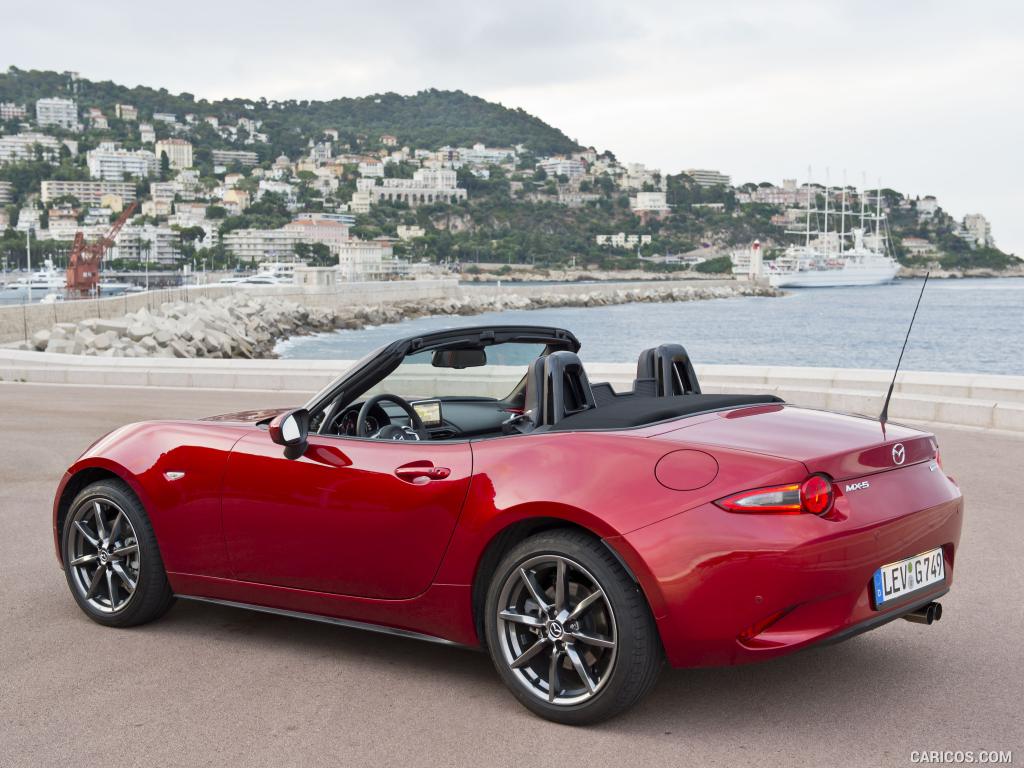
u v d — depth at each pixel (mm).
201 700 3594
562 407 3824
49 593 5020
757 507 3053
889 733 3217
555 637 3318
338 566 3807
